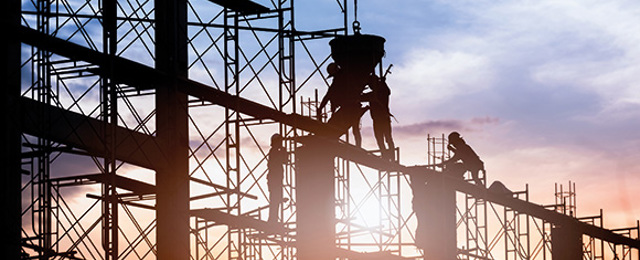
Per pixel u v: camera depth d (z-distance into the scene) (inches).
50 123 901.2
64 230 949.2
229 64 1024.9
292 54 1050.1
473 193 1269.7
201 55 1013.8
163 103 1024.9
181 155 1016.9
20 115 918.4
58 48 888.3
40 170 906.1
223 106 1013.8
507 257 1375.5
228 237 1024.9
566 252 1469.0
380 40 1090.1
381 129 1090.1
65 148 938.1
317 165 1010.1
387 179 1105.4
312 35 1077.8
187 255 1016.9
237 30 1025.5
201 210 1004.6
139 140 1003.9
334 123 1075.9
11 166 906.7
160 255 1021.2
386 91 1097.4
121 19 994.1
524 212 1392.7
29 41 876.6
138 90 1034.1
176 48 1019.3
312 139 1005.8
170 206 1018.7
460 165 1267.2
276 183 1024.2
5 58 903.7
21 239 898.7
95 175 973.8
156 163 1015.6
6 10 906.1
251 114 1024.2
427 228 1161.4
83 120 925.8
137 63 936.3
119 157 984.3
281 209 1023.6
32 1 912.9
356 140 1095.0
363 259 1051.9
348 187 1073.5
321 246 1002.1
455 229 1201.4
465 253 1250.6
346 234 1053.8
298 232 1009.5
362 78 1077.8
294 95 1037.8
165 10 1032.8
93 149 964.6
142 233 1024.9
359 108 1075.9
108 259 904.3
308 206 1008.2
